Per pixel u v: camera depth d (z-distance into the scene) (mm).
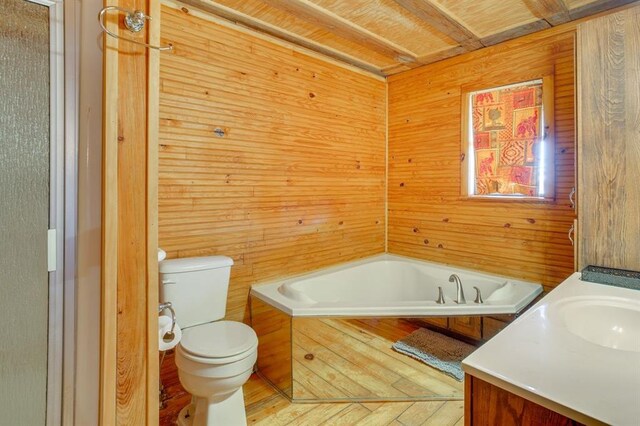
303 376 2006
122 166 956
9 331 822
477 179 2719
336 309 2006
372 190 3180
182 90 1968
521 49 2430
